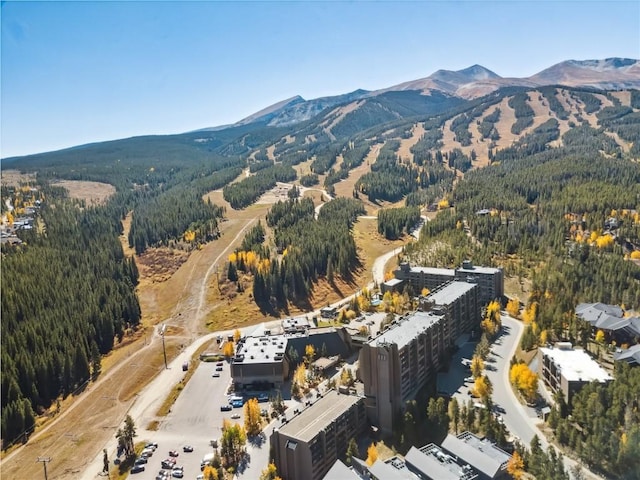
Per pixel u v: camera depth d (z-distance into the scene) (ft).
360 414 522.47
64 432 605.73
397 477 393.91
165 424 586.45
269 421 565.12
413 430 495.00
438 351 619.26
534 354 627.46
